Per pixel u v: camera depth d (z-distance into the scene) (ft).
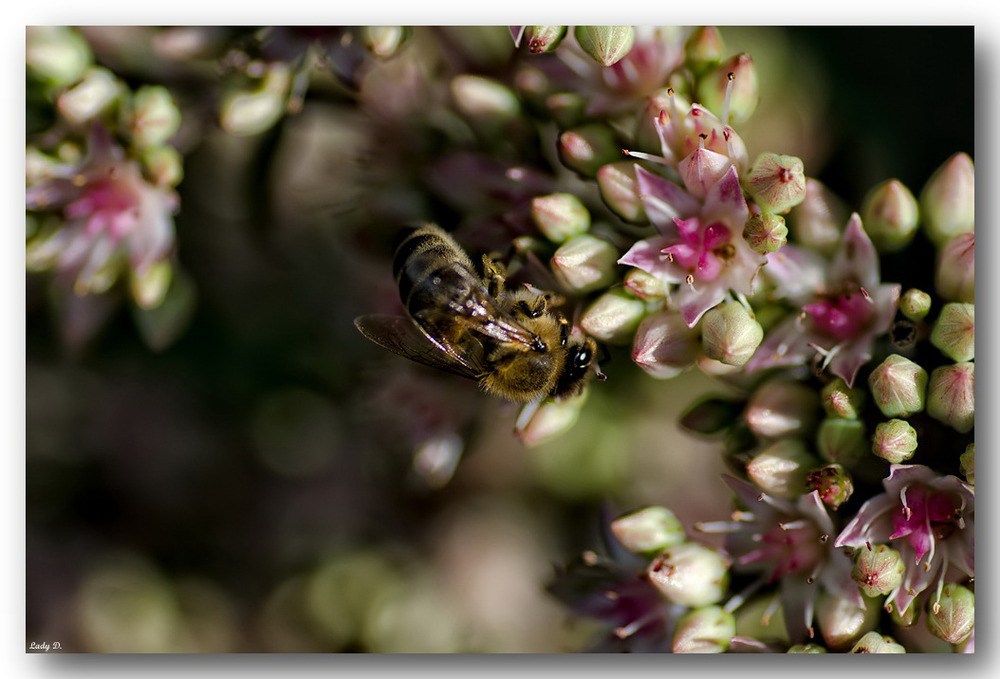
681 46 0.61
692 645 0.59
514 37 0.61
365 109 0.65
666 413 0.66
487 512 0.69
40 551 0.67
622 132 0.61
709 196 0.59
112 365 0.67
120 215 0.63
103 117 0.62
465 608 0.68
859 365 0.59
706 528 0.60
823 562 0.59
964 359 0.58
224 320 0.67
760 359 0.59
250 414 0.69
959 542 0.59
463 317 0.60
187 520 0.69
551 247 0.60
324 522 0.70
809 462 0.59
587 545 0.68
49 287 0.64
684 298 0.59
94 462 0.68
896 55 0.63
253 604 0.69
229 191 0.66
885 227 0.59
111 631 0.67
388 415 0.66
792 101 0.64
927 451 0.59
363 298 0.66
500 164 0.62
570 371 0.60
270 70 0.63
